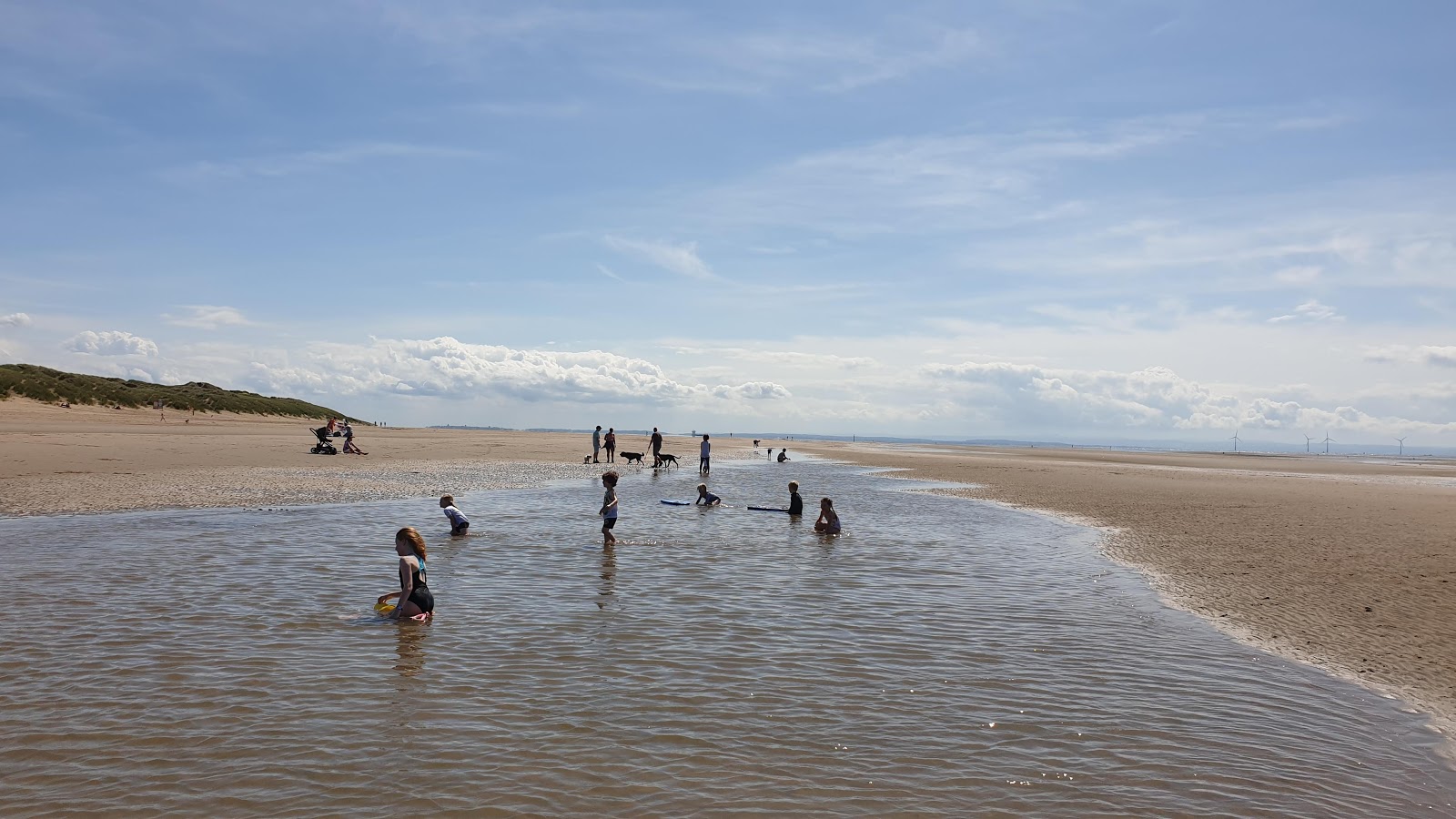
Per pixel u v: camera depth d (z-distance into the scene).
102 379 94.00
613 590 13.84
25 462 33.25
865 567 16.66
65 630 10.62
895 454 90.56
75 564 14.80
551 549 18.02
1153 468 62.66
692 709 8.37
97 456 38.03
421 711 8.12
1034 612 12.84
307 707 8.16
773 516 25.70
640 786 6.64
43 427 57.94
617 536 20.22
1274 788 6.95
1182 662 10.38
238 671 9.20
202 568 14.70
